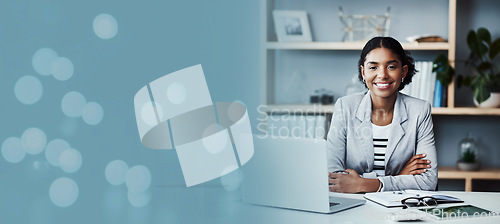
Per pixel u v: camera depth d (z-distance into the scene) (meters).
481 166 3.30
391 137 2.11
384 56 2.04
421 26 3.28
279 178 1.60
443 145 3.33
